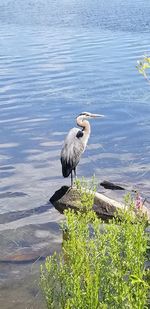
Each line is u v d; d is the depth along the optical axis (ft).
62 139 52.65
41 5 187.42
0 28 139.44
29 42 116.16
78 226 20.66
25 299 24.21
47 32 128.67
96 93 71.67
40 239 31.37
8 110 64.34
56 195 37.58
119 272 17.58
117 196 37.14
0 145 51.11
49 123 58.39
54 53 102.83
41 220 34.42
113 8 167.63
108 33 123.03
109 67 88.89
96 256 18.58
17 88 76.28
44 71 87.51
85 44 110.93
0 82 80.64
